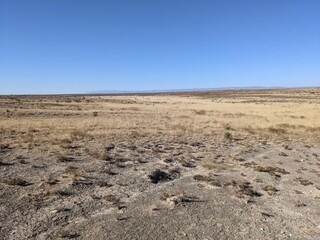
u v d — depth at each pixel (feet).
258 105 229.04
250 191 44.11
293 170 58.03
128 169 52.06
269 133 103.45
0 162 50.37
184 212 36.11
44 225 30.86
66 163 52.70
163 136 88.22
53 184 42.16
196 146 76.43
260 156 68.90
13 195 37.76
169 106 226.58
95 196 39.09
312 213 37.63
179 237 29.96
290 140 91.56
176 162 58.65
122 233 30.12
